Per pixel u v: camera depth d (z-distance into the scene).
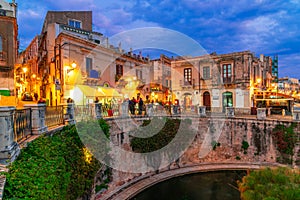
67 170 6.43
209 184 14.30
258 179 6.77
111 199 11.34
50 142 6.84
